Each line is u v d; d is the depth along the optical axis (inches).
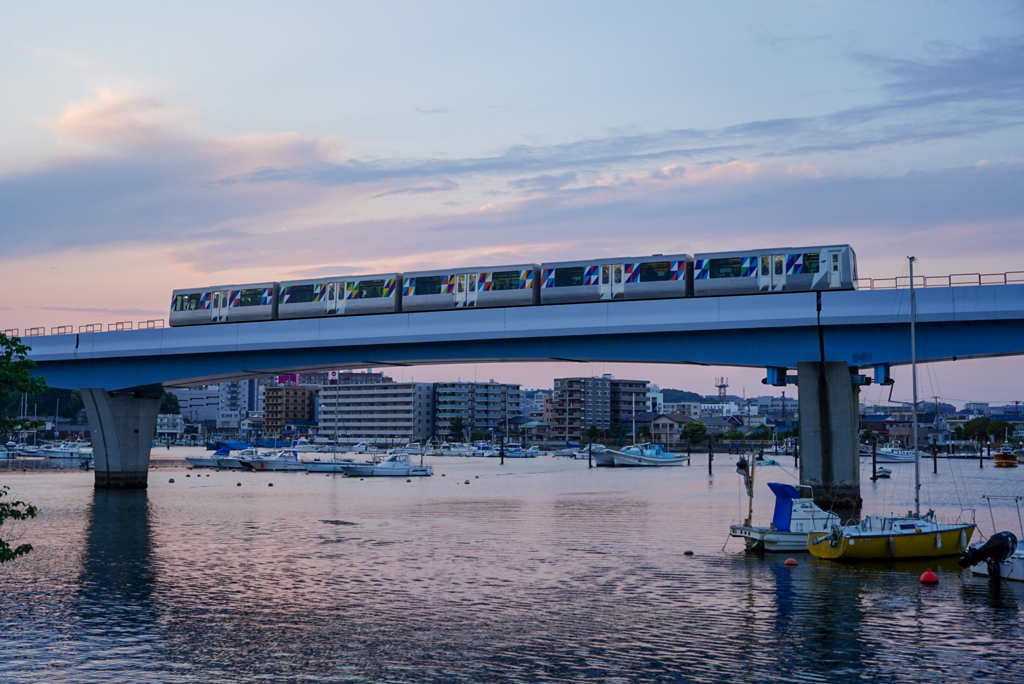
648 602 1619.1
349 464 5989.2
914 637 1382.9
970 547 1851.6
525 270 3366.1
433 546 2303.2
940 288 2760.8
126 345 3981.3
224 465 7155.5
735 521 2859.3
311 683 1187.3
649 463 7657.5
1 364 1318.9
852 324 2856.8
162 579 1840.6
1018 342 2719.0
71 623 1475.1
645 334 3134.8
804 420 2952.8
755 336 3004.4
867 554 2000.5
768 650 1317.7
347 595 1688.0
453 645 1350.9
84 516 3019.2
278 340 3641.7
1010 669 1230.9
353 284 3654.0
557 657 1291.8
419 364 3703.3
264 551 2218.3
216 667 1247.5
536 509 3329.2
